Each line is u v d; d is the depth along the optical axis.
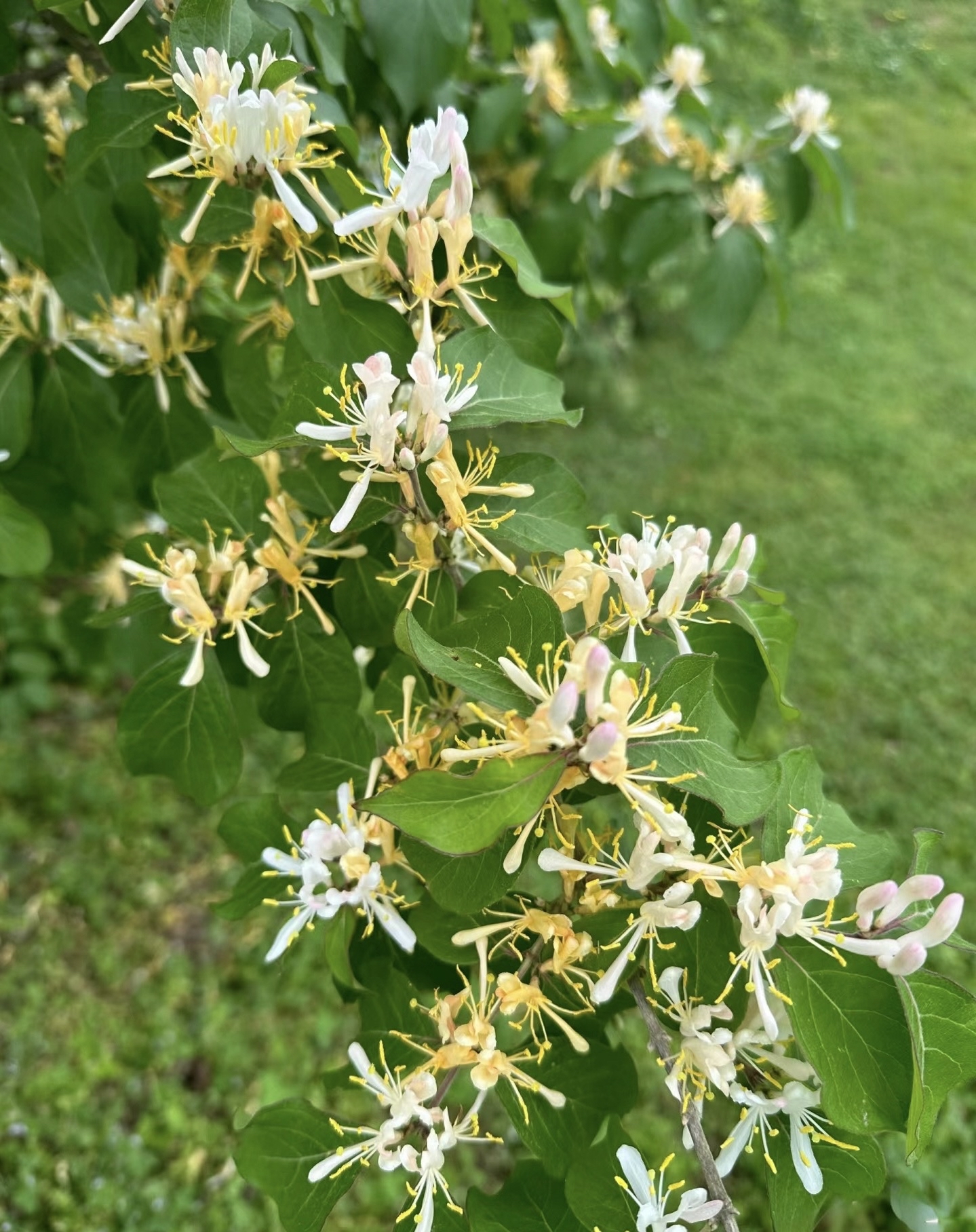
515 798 0.21
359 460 0.26
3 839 0.85
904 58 2.11
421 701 0.29
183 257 0.37
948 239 1.68
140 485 0.41
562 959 0.25
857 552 1.17
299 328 0.29
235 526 0.32
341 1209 0.66
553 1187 0.26
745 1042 0.24
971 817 0.92
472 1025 0.25
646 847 0.23
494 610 0.24
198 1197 0.67
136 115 0.31
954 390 1.40
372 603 0.32
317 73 0.34
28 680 0.94
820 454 1.30
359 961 0.30
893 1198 0.34
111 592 0.48
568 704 0.20
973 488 1.26
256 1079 0.72
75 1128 0.69
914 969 0.22
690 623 0.29
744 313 0.55
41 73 0.44
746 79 1.91
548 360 0.32
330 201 0.30
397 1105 0.25
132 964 0.79
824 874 0.22
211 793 0.32
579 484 0.29
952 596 1.13
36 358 0.40
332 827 0.26
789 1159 0.25
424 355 0.25
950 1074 0.22
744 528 1.19
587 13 0.55
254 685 0.33
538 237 0.57
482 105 0.49
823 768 0.96
